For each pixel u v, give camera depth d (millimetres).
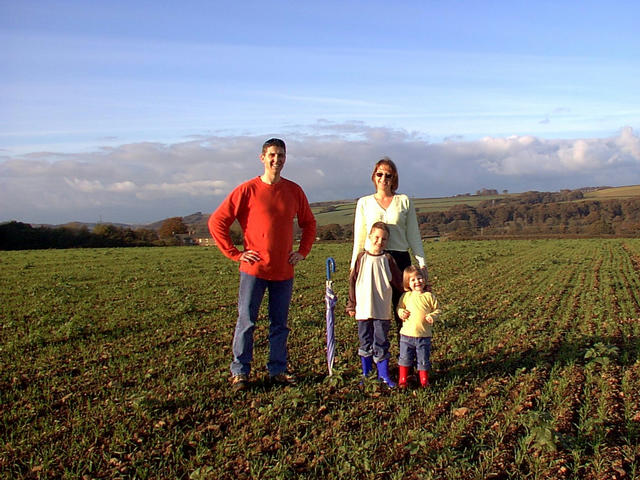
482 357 7270
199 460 4188
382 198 6332
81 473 4055
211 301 12961
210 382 6184
